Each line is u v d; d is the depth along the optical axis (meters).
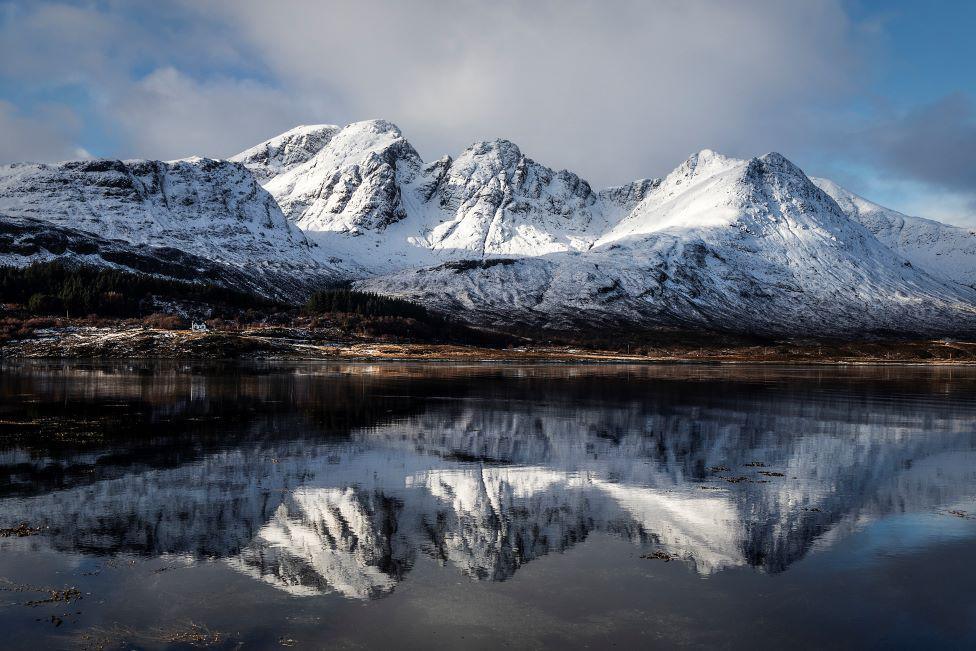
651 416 57.03
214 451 37.06
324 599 17.83
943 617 17.20
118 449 37.12
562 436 45.31
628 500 28.45
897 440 46.00
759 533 24.11
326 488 29.42
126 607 17.14
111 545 21.67
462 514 25.86
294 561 20.56
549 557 21.28
